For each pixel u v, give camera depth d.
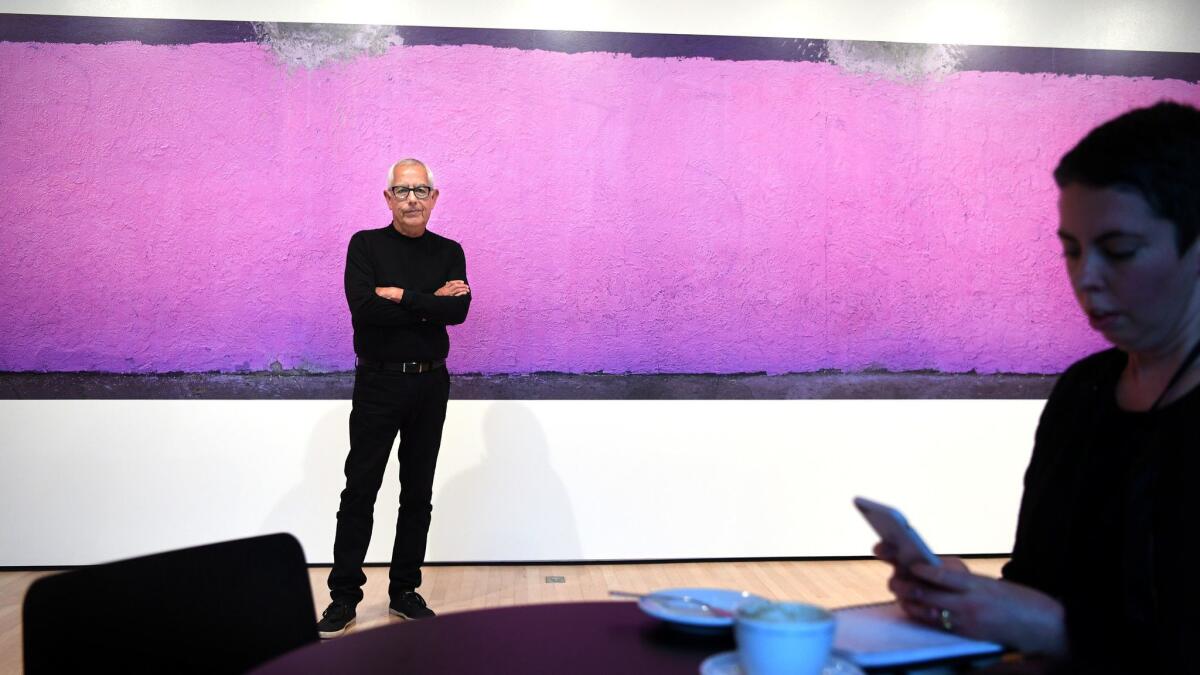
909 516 4.55
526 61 4.39
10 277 4.26
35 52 4.24
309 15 4.32
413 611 3.64
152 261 4.30
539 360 4.43
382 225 4.37
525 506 4.45
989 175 4.54
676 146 4.45
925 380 4.54
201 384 4.33
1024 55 4.54
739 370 4.49
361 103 4.34
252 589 1.44
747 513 4.52
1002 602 1.04
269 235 4.33
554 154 4.41
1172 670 0.97
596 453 4.46
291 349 4.35
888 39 4.49
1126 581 1.06
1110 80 4.58
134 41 4.27
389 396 3.62
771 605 0.98
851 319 4.52
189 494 4.33
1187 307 1.03
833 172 4.49
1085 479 1.15
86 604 1.27
